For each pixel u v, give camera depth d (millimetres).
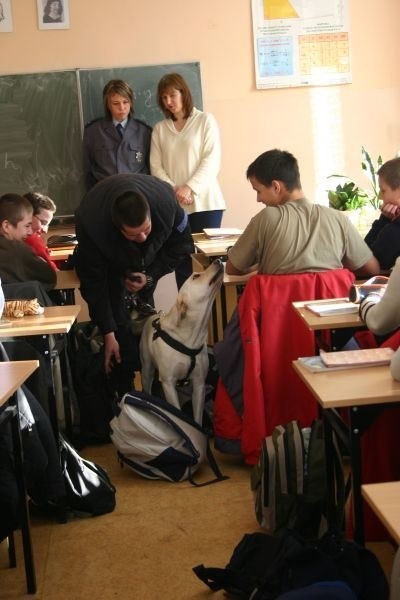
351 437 1863
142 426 3068
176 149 5254
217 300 4141
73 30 5516
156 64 5590
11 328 2719
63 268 4000
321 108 5762
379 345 2510
